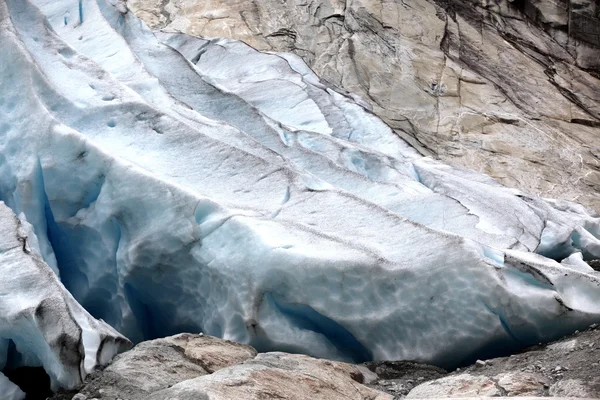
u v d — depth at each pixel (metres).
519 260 5.32
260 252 5.47
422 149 12.71
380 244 5.60
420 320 5.30
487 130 13.14
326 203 6.02
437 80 13.87
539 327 5.25
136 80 7.53
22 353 5.03
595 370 4.45
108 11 9.27
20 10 7.51
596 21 15.89
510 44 15.30
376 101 13.41
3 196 6.41
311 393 4.32
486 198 8.48
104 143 6.52
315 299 5.37
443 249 5.39
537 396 4.27
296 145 7.71
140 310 6.22
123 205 6.02
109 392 4.33
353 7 14.72
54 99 6.67
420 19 15.02
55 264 6.28
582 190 12.20
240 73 10.48
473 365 5.14
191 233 5.77
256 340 5.44
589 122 13.85
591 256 8.97
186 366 4.71
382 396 4.55
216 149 6.46
